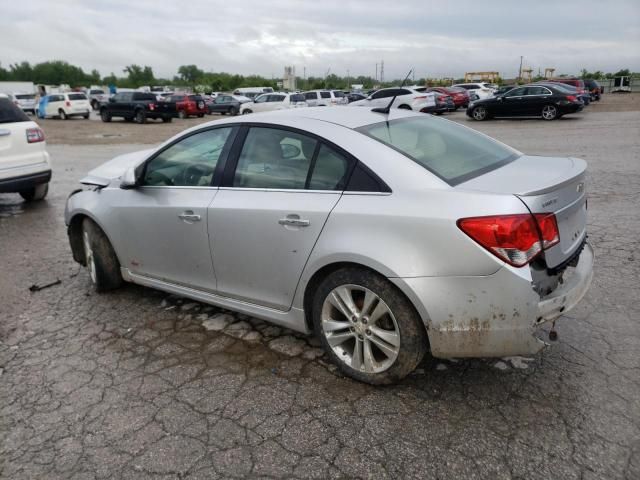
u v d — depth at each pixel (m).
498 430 2.64
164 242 3.93
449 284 2.63
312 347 3.57
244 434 2.71
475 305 2.60
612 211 6.46
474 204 2.59
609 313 3.78
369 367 3.01
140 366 3.41
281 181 3.30
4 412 2.97
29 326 4.05
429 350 3.09
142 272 4.26
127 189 4.18
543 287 2.66
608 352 3.28
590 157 10.81
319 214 3.02
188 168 3.84
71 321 4.12
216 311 4.21
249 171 3.48
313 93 31.66
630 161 10.09
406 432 2.66
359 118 3.43
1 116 7.66
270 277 3.35
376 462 2.47
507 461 2.44
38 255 5.83
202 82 96.81
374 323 2.95
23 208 8.23
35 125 7.99
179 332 3.87
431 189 2.76
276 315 3.43
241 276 3.52
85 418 2.89
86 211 4.46
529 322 2.57
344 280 2.98
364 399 2.95
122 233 4.24
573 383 2.99
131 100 29.72
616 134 15.00
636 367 3.11
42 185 8.54
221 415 2.87
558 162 3.32
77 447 2.67
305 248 3.10
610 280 4.36
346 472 2.42
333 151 3.11
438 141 3.38
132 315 4.19
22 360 3.53
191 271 3.85
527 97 22.14
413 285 2.69
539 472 2.36
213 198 3.58
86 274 5.19
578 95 22.20
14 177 7.71
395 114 3.69
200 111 33.97
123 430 2.78
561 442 2.54
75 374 3.34
